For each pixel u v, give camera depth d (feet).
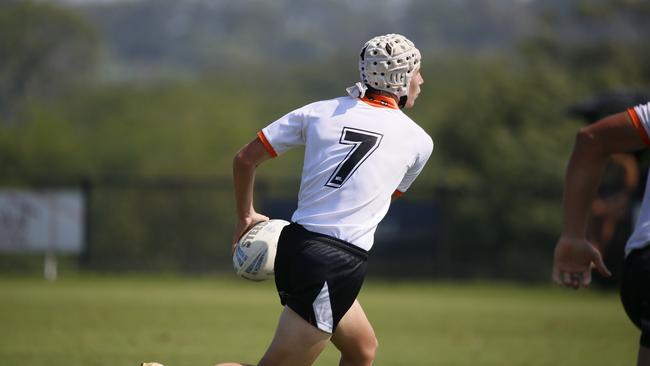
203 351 110.93
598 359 109.70
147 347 113.70
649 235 46.37
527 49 552.41
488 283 292.20
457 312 181.98
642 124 45.42
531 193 294.87
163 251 338.13
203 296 214.48
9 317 151.23
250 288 253.03
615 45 529.04
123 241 329.93
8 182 387.96
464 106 488.02
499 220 346.95
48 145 545.44
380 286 273.33
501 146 440.86
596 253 46.65
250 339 125.18
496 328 149.59
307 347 51.11
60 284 251.19
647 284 45.96
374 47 53.47
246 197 54.60
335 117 53.01
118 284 256.73
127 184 310.65
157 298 203.00
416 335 136.87
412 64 54.19
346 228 51.60
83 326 138.72
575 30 576.20
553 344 126.62
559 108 461.78
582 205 46.52
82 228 272.92
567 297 237.66
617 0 561.43
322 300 50.83
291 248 51.72
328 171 52.11
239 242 54.19
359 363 55.36
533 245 347.56
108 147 596.29
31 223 271.90
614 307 202.69
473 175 451.94
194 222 342.85
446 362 105.81
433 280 289.12
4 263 332.19
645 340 45.91
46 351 108.06
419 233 277.03
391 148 52.70
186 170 520.42
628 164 222.69
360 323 54.60
